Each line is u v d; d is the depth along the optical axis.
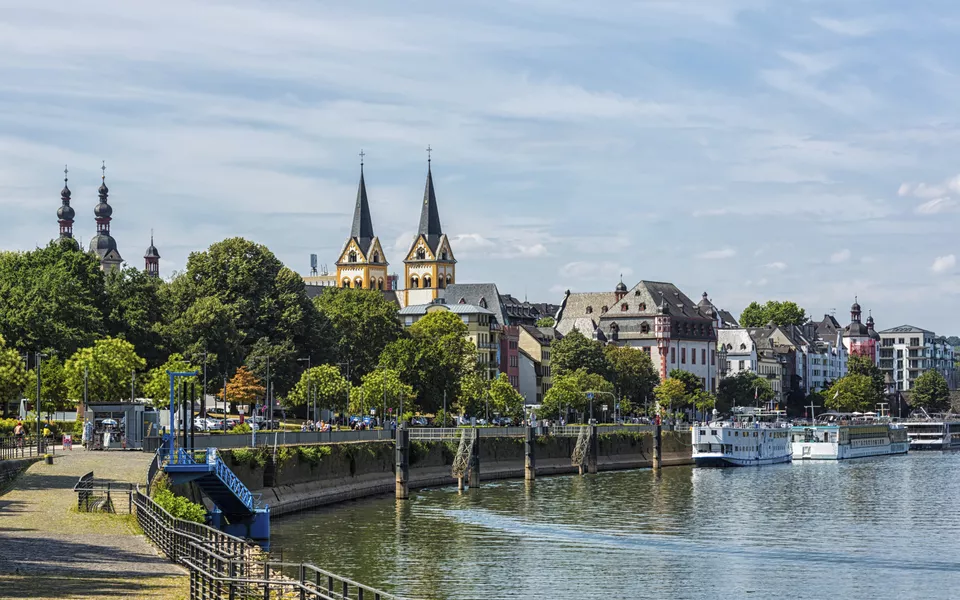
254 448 145.50
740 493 189.62
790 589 107.25
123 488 101.50
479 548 124.44
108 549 77.56
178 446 121.44
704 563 118.81
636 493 187.12
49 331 181.88
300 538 128.25
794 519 154.12
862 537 138.00
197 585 63.81
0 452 123.19
